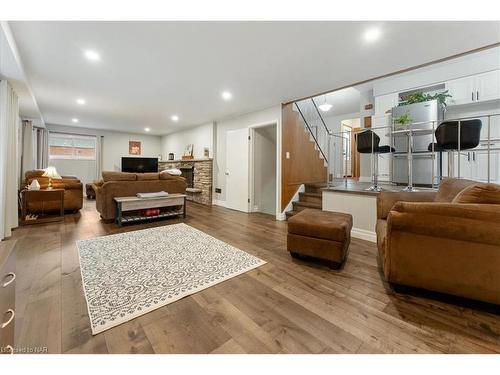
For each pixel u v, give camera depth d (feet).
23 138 17.42
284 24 6.78
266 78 10.85
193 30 7.12
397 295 5.86
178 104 15.30
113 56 8.83
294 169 15.66
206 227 12.49
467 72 12.31
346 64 9.34
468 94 12.31
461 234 4.98
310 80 11.02
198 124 22.22
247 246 9.49
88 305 5.24
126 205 12.51
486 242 4.86
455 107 13.17
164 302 5.42
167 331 4.48
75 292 5.82
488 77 11.75
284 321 4.82
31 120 17.87
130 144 27.94
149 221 13.82
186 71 10.11
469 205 4.99
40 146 21.11
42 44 7.97
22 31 7.19
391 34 7.24
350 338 4.33
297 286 6.30
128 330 4.48
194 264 7.55
